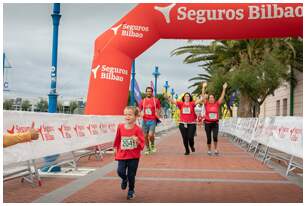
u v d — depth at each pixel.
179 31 14.86
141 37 15.00
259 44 26.58
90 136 11.78
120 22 15.16
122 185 7.06
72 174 9.48
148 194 7.18
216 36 14.85
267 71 25.25
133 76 24.98
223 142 22.08
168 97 14.70
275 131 11.39
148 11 14.80
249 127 17.22
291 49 26.27
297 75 33.41
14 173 7.32
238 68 26.48
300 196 7.16
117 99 15.15
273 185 8.23
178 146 18.44
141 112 14.61
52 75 10.41
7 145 4.67
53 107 10.38
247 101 29.19
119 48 15.15
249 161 12.49
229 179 8.91
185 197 6.95
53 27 10.39
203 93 14.67
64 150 9.57
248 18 14.27
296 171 10.46
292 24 14.28
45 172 9.76
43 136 8.50
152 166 10.98
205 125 14.48
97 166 11.02
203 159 12.88
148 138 14.59
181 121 14.37
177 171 10.04
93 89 15.28
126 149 6.86
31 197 6.88
